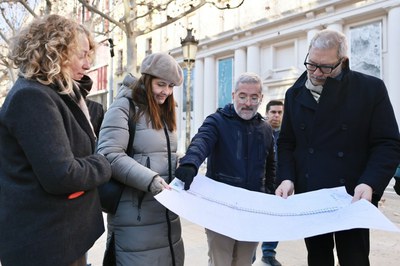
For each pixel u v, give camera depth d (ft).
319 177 6.12
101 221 5.28
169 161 6.65
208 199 5.70
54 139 4.22
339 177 6.03
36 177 4.34
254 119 8.05
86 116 5.20
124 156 5.98
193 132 62.08
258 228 4.98
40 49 4.48
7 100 4.33
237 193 6.06
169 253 6.61
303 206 5.46
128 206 6.34
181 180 5.82
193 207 5.31
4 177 4.43
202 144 6.89
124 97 6.60
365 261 5.85
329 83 5.94
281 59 50.70
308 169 6.28
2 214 4.35
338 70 6.03
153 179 5.68
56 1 32.30
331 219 4.84
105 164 4.98
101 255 12.54
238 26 53.72
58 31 4.60
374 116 5.95
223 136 7.62
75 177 4.36
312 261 6.30
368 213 4.57
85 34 5.08
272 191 8.66
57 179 4.17
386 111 5.91
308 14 44.32
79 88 5.37
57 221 4.45
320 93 6.29
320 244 6.24
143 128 6.46
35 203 4.33
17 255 4.27
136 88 6.58
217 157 7.73
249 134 7.72
